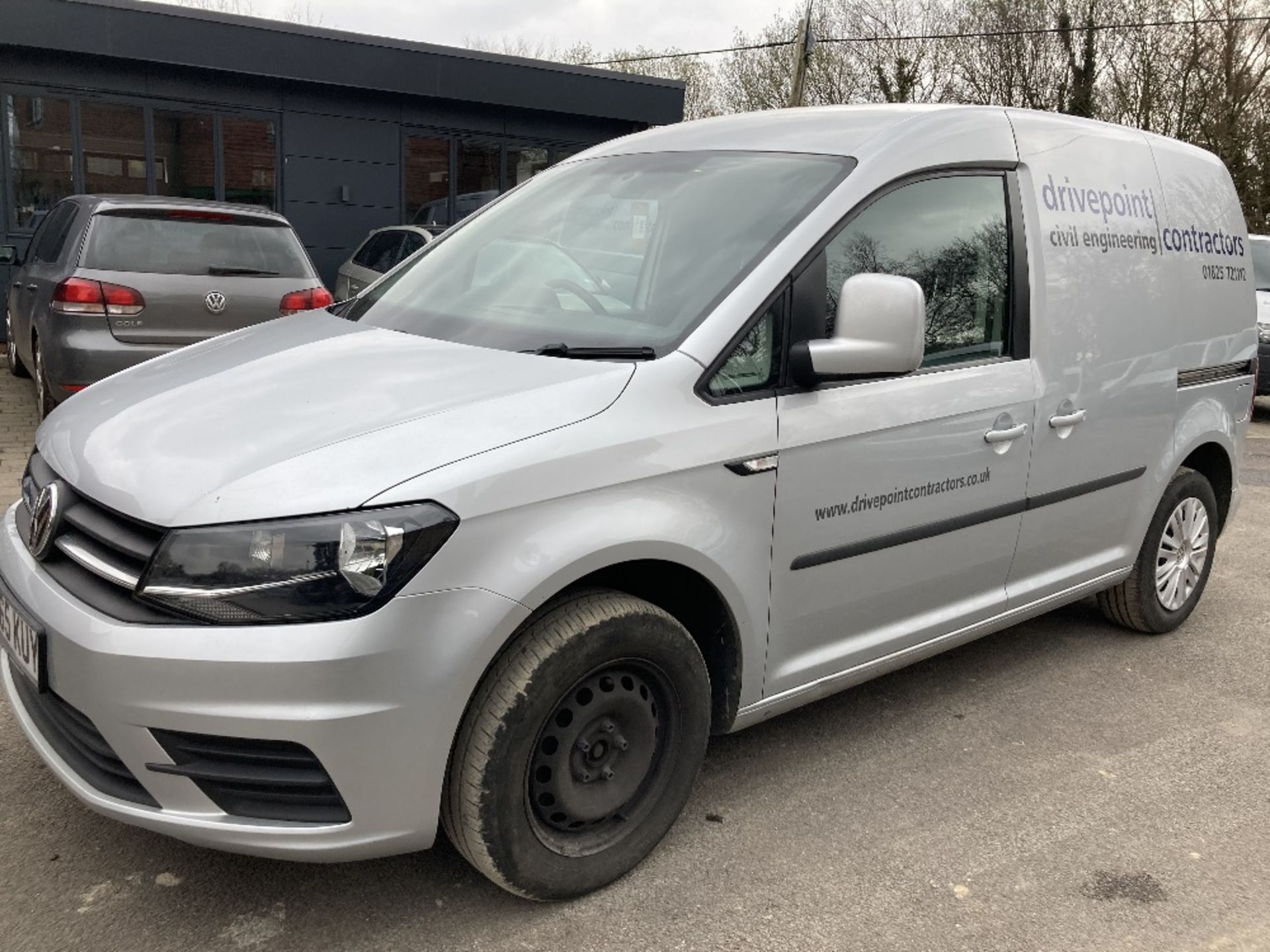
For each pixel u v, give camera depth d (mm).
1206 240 4320
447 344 2834
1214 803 3184
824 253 2861
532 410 2375
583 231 3246
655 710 2652
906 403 3016
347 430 2314
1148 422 4023
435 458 2215
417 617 2133
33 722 2510
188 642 2078
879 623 3180
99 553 2293
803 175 3035
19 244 11688
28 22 11094
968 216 3299
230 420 2447
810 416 2777
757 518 2693
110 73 11852
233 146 12766
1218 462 4633
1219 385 4426
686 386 2576
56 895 2494
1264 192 24141
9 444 6801
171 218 6371
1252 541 6234
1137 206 3951
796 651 2945
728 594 2656
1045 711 3785
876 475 2965
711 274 2812
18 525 2646
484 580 2203
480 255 3400
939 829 2969
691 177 3232
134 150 12180
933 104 3479
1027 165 3512
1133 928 2572
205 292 6223
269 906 2502
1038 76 28875
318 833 2172
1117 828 3020
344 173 13508
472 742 2295
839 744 3455
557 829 2529
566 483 2316
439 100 13914
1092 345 3686
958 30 30281
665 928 2488
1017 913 2607
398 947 2383
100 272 6000
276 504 2123
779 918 2543
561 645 2338
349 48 12852
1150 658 4332
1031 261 3475
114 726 2145
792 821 2975
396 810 2207
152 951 2328
